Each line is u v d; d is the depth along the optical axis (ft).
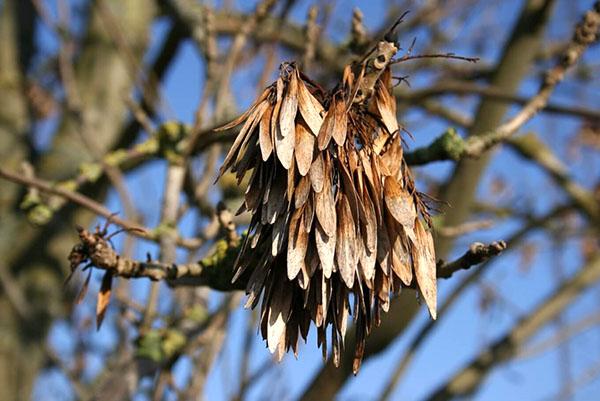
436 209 3.26
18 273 8.74
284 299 3.15
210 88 4.53
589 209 8.32
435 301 3.17
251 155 3.14
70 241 8.89
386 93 3.22
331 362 5.09
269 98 3.13
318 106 3.13
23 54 9.45
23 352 8.55
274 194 3.10
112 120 8.88
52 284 8.73
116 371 4.39
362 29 3.93
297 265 3.07
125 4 9.16
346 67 3.19
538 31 6.36
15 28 9.48
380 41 3.26
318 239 3.08
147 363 4.41
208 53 4.50
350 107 3.17
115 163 4.92
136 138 8.65
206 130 4.54
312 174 3.09
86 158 8.67
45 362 8.73
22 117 9.17
